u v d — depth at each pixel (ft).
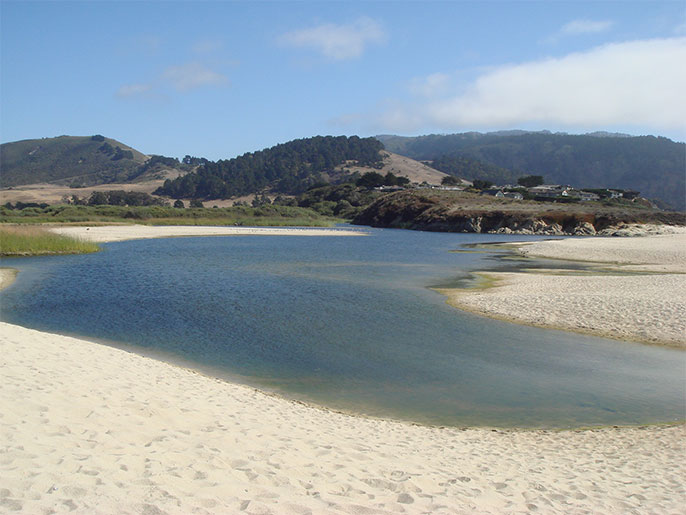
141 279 86.43
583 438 27.40
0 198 635.25
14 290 74.43
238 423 24.29
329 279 87.04
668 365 41.16
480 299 66.44
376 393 35.06
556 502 18.08
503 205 320.91
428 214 323.98
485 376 38.68
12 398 22.25
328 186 611.06
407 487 18.03
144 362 36.78
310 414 29.37
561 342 47.57
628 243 157.89
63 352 34.68
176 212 343.87
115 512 13.47
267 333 50.49
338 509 15.48
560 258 124.67
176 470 16.96
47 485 14.48
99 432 19.95
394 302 65.92
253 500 15.42
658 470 22.17
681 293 63.31
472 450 24.59
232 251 145.07
